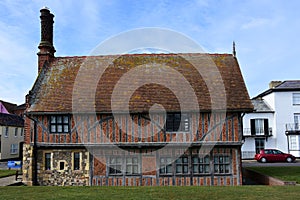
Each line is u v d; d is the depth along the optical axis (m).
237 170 15.34
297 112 29.59
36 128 15.98
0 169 22.70
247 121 30.34
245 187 12.76
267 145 29.94
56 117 16.00
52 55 19.72
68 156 15.86
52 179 15.79
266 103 31.55
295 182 13.61
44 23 19.56
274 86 32.28
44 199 10.32
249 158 29.97
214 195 10.84
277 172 18.31
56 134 15.84
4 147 32.72
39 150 16.00
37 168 15.91
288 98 29.83
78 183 15.69
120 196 10.73
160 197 10.52
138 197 10.53
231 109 15.43
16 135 35.19
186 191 11.73
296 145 29.34
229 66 18.52
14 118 36.41
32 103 16.50
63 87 17.47
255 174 17.48
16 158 34.56
